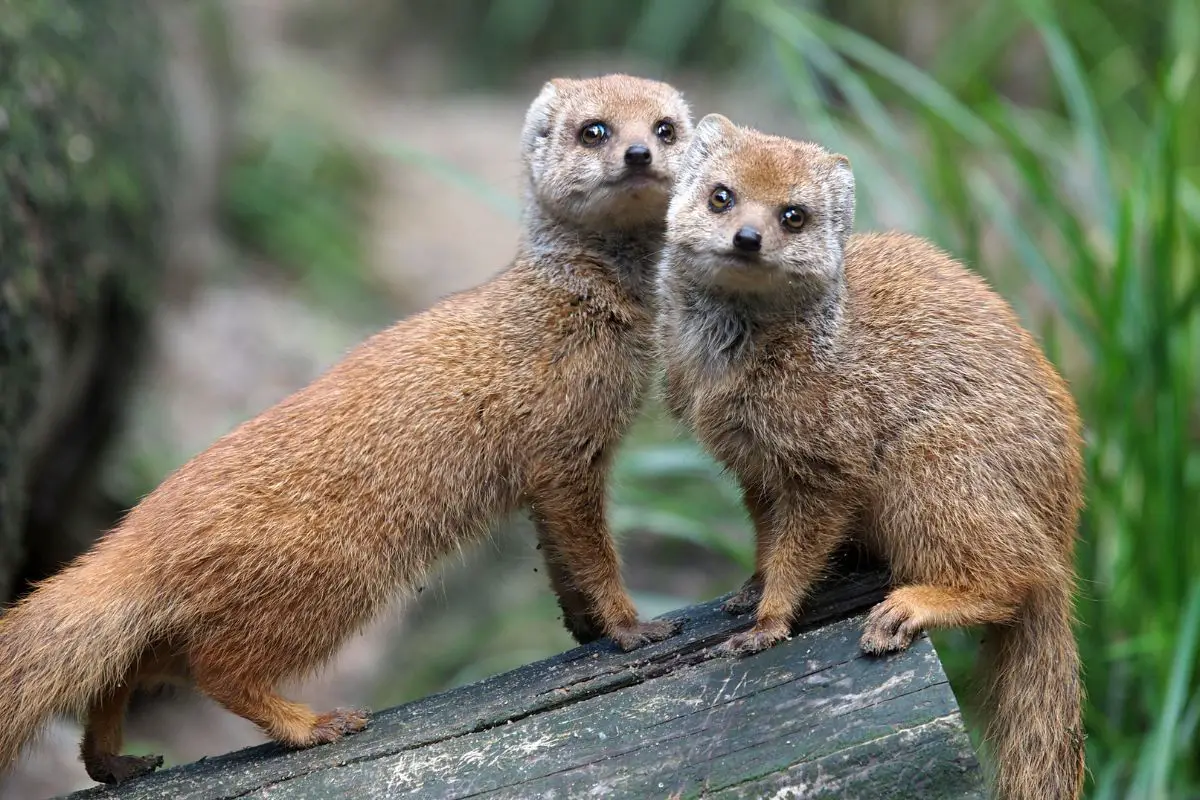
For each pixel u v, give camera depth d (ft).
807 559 26.53
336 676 50.21
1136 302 38.32
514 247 75.82
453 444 29.40
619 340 30.78
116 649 26.66
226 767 25.90
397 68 97.14
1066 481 27.20
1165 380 36.70
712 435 27.81
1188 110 51.52
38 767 38.93
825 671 24.17
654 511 43.21
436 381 29.48
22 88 35.47
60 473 43.24
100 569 27.09
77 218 37.55
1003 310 27.89
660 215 31.14
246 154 73.00
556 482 29.91
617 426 30.63
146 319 44.27
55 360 36.81
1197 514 38.09
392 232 75.36
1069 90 43.91
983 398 26.61
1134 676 36.50
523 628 51.62
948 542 26.35
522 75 97.71
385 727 26.08
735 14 85.56
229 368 59.62
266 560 27.27
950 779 22.44
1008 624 27.48
